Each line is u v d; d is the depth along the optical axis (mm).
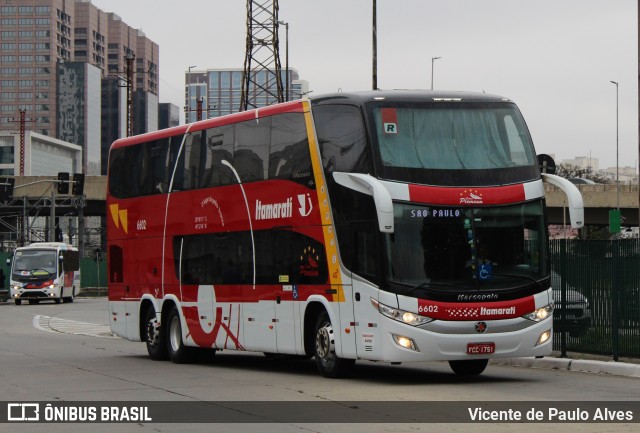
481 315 15633
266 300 18500
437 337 15469
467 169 16047
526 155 16547
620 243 18656
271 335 18375
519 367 19656
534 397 13992
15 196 78250
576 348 19828
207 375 18312
